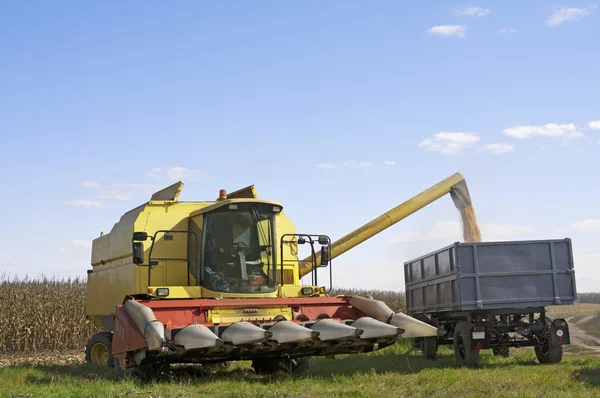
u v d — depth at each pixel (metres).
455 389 10.23
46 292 27.66
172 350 11.12
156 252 14.04
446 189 20.75
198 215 13.82
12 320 25.17
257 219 13.53
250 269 13.35
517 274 15.41
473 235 20.92
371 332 11.80
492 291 15.34
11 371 14.61
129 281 14.51
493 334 15.27
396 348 20.20
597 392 9.91
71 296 27.47
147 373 12.38
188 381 11.80
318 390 10.45
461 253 15.43
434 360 16.86
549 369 13.14
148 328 11.02
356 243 19.09
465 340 14.96
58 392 10.46
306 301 13.05
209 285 13.12
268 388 10.72
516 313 15.61
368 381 11.45
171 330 11.41
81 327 26.77
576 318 42.38
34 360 20.56
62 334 26.30
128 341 11.59
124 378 12.62
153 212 14.45
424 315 18.12
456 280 15.48
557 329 15.10
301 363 13.76
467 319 15.82
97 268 17.06
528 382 10.98
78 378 13.09
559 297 15.44
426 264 17.86
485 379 11.30
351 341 11.80
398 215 19.75
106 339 15.77
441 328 16.98
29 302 26.30
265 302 12.72
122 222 15.35
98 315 16.92
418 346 18.27
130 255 14.54
